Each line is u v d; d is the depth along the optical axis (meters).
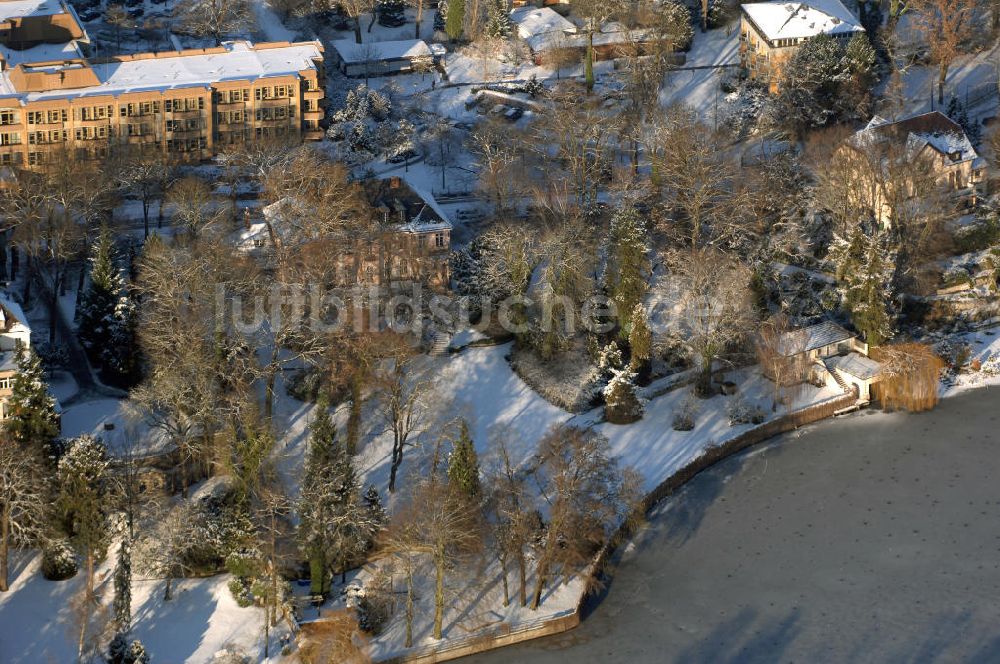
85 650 192.00
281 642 195.00
